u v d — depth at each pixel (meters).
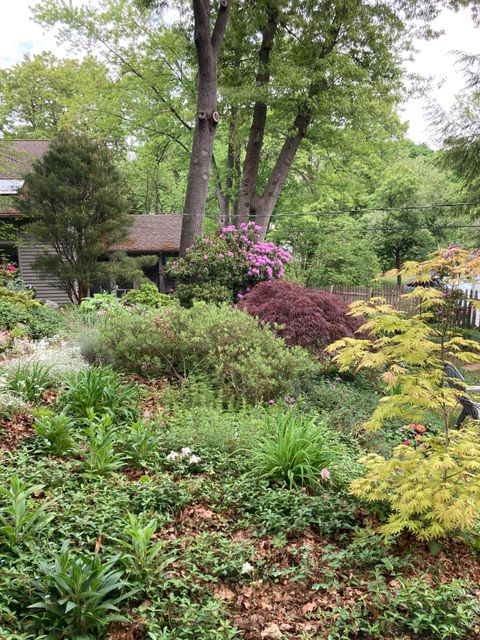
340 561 3.07
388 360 3.26
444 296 3.18
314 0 14.05
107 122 18.81
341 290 17.27
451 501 3.07
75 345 7.10
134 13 16.77
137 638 2.36
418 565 3.06
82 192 11.98
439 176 26.98
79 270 12.08
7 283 12.35
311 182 20.31
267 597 2.78
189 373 6.23
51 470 3.60
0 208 14.19
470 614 2.62
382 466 3.42
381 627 2.56
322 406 6.19
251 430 4.68
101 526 2.96
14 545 2.66
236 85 15.41
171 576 2.69
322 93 13.80
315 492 3.82
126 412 4.90
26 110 26.28
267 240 23.41
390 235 26.06
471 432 3.69
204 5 11.12
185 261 11.30
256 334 6.46
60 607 2.26
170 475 3.93
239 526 3.38
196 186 12.22
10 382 5.06
